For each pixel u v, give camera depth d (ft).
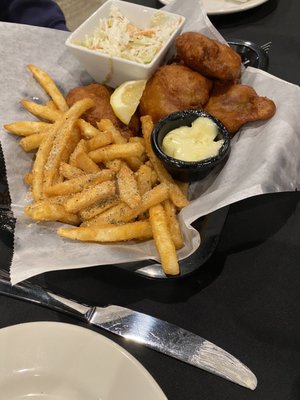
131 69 1.19
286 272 0.91
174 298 0.88
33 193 1.01
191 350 0.78
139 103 1.21
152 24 1.31
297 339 0.81
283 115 1.03
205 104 1.17
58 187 0.98
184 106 1.14
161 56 1.21
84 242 0.92
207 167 1.00
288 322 0.83
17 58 1.26
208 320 0.84
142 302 0.88
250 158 0.98
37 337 0.72
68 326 0.73
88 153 1.06
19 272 0.84
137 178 1.01
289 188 0.92
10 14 1.77
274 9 1.58
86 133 1.10
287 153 0.95
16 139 1.13
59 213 0.92
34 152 1.15
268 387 0.74
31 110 1.16
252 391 0.74
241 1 1.55
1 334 0.72
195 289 0.89
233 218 1.00
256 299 0.87
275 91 1.13
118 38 1.21
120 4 1.33
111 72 1.25
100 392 0.68
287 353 0.79
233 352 0.80
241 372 0.75
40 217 0.91
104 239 0.89
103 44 1.22
